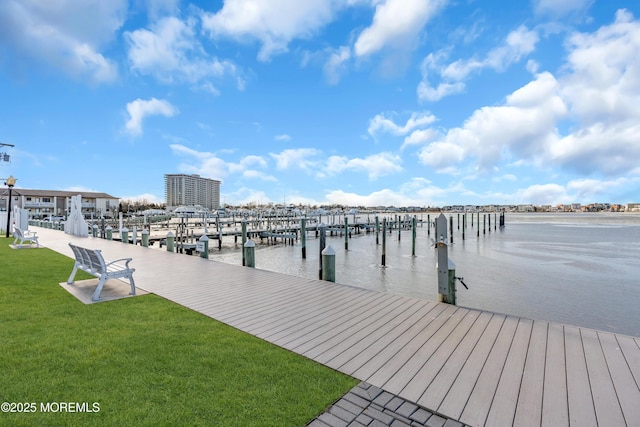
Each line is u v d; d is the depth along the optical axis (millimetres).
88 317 4559
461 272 14148
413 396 2701
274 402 2572
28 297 5496
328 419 2381
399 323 4461
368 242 29625
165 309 5027
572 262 16859
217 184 140500
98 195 75562
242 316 4738
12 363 3131
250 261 9141
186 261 9930
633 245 24828
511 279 12727
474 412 2506
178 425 2275
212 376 2955
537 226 53656
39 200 65750
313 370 3107
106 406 2486
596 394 2760
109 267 6422
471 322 4484
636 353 3510
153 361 3227
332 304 5375
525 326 4316
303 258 19281
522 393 2768
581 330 4148
